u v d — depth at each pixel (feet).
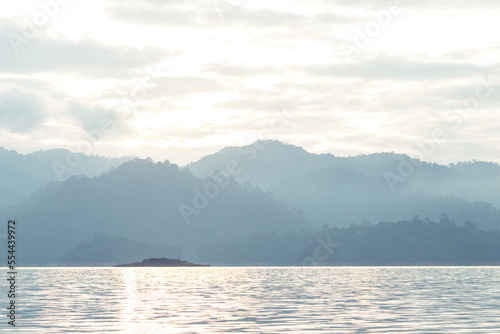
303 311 192.54
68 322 163.73
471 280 438.81
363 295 267.39
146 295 270.46
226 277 511.40
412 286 349.41
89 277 513.45
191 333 143.23
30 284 380.17
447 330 146.00
